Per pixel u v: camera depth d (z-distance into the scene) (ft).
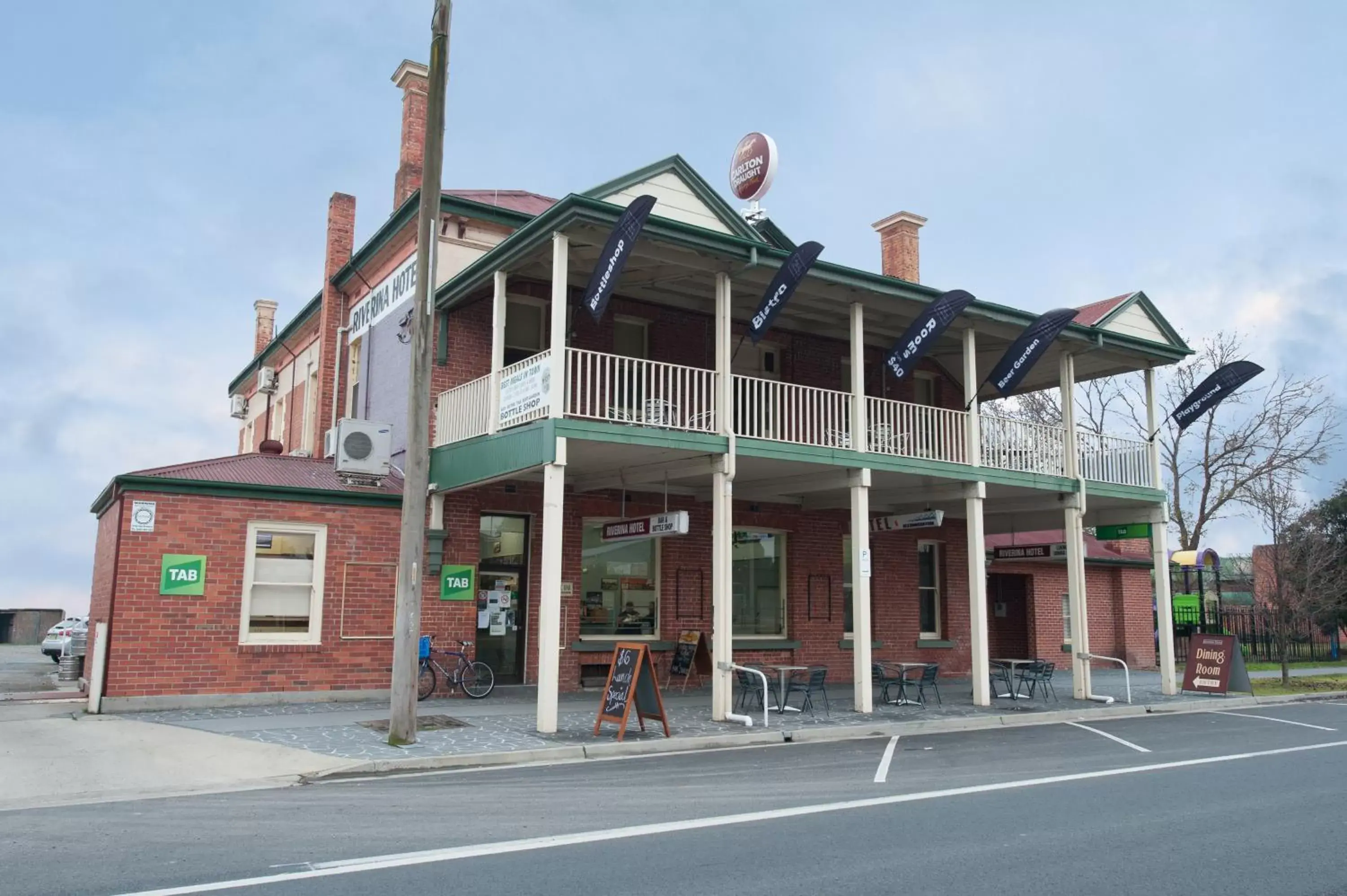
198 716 42.04
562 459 40.37
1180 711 53.57
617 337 57.26
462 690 49.78
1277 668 84.64
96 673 42.68
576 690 54.29
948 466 53.01
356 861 20.11
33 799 27.27
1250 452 97.35
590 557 56.85
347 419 50.08
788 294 43.75
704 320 59.57
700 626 58.85
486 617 53.52
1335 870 19.97
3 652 103.96
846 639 64.95
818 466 49.75
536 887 18.25
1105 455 61.52
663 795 27.66
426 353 37.42
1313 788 29.22
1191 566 85.35
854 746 38.78
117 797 27.68
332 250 67.26
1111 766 33.50
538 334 55.67
